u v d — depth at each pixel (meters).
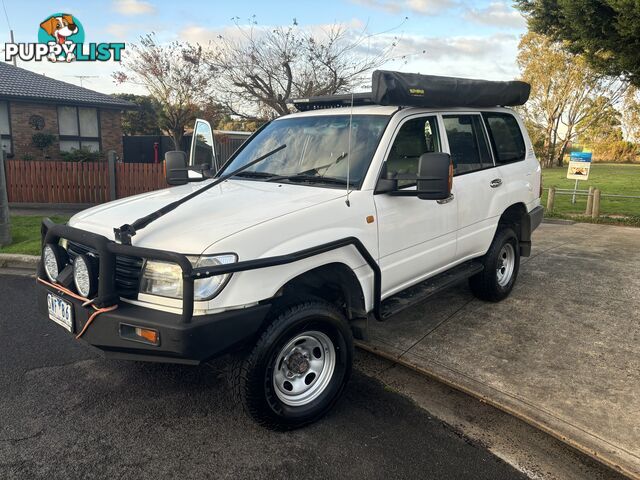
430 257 4.21
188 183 4.37
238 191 3.66
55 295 3.23
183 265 2.62
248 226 2.92
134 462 2.87
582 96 43.12
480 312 5.12
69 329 3.10
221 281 2.76
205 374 3.90
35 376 3.86
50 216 11.04
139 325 2.73
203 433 3.15
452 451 3.02
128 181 12.79
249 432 3.17
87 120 20.41
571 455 3.00
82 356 4.20
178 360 2.79
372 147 3.78
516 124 5.65
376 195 3.63
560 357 4.12
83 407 3.43
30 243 7.90
